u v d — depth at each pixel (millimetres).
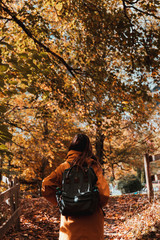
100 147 13250
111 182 21406
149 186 6785
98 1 6164
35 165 15656
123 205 8617
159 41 5473
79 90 7094
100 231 2328
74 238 2221
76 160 2518
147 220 4969
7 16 5734
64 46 6531
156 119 11906
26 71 3473
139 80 5723
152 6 5559
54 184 2512
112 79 5871
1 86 3146
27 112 9984
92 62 6059
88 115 6781
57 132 9688
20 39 5668
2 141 3082
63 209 2254
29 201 9844
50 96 6809
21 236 5219
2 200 4227
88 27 5957
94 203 2248
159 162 19672
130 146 14414
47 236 5555
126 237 4785
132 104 6078
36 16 5547
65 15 6281
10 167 11594
